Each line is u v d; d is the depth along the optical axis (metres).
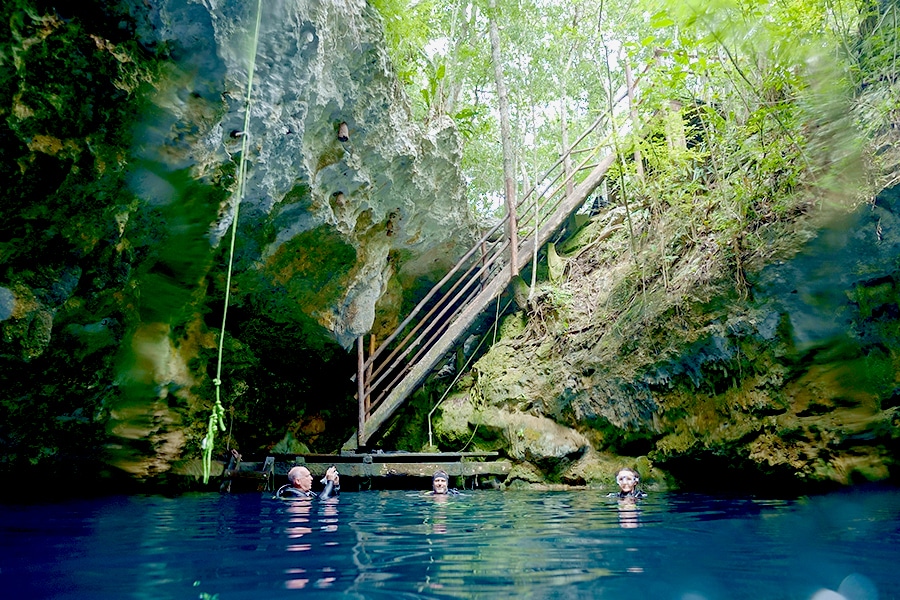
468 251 10.40
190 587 2.04
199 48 4.37
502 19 11.66
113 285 4.59
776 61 5.58
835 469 5.31
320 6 5.17
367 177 6.94
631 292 7.93
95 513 4.21
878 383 5.12
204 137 4.58
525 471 7.80
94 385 5.02
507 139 10.27
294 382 7.96
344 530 3.46
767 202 6.18
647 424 7.01
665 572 2.26
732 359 6.07
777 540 2.96
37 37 3.49
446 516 4.23
